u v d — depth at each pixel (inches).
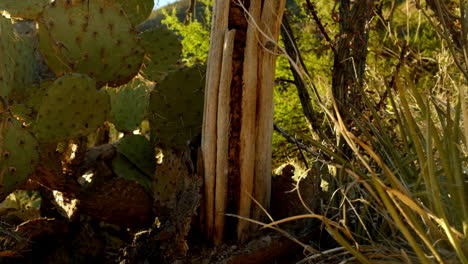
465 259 54.7
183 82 102.8
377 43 163.8
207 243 85.5
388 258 69.0
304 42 165.6
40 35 97.7
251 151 83.4
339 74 101.9
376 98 122.4
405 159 80.0
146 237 89.1
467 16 87.4
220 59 82.2
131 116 124.4
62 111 91.4
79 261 99.6
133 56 101.5
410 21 193.8
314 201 88.0
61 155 95.3
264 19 81.4
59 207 101.4
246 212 84.5
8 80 90.6
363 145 63.3
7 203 130.3
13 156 86.5
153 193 93.0
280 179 89.7
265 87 83.0
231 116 83.2
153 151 106.9
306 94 107.5
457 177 62.5
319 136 107.3
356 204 85.7
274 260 84.7
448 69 122.3
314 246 85.5
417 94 70.7
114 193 92.0
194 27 189.0
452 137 68.7
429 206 71.6
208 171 84.2
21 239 85.7
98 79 100.8
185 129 103.8
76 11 97.1
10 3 116.8
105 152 104.0
